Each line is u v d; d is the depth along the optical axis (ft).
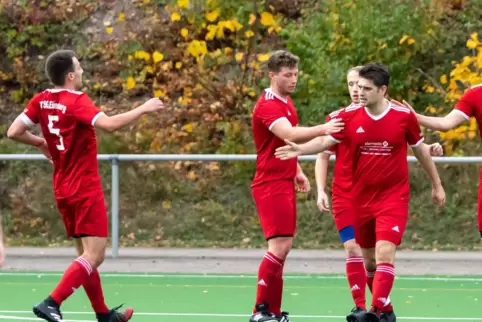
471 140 161.17
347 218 92.73
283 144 90.12
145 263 139.95
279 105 89.45
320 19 171.12
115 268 135.85
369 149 85.46
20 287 120.88
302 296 113.91
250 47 178.60
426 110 169.37
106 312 88.63
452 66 173.78
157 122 172.96
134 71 182.09
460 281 125.70
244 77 176.24
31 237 161.38
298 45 169.78
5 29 186.60
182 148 169.99
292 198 91.20
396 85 168.86
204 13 179.42
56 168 86.48
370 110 85.25
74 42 186.60
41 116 86.38
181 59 179.63
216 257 144.66
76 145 84.79
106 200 163.43
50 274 131.54
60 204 86.48
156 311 103.40
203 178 166.81
